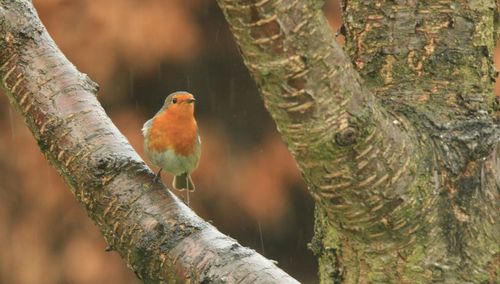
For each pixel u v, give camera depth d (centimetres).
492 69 510
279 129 439
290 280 470
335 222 469
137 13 1922
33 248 1986
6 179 2000
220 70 2211
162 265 518
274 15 405
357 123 429
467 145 468
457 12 501
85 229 2012
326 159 437
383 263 470
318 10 414
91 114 597
